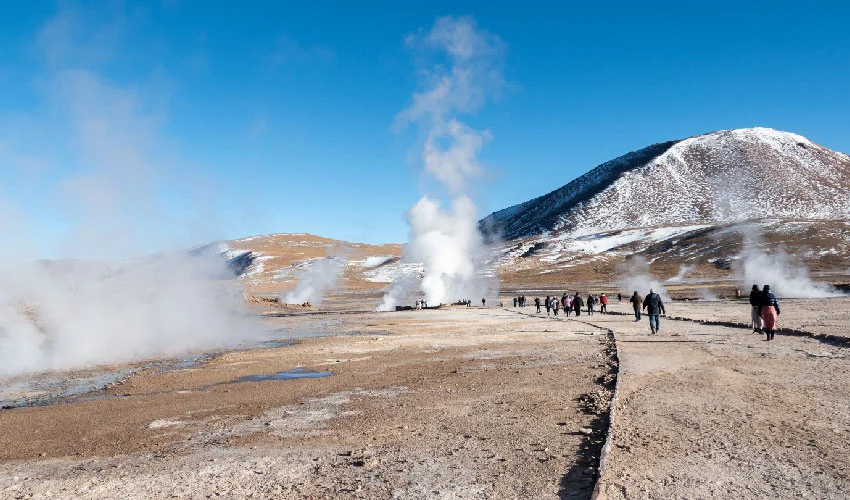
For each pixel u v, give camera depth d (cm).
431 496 629
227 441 926
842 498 579
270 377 1680
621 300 6581
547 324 3231
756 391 1110
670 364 1495
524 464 723
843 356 1518
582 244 19575
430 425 955
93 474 772
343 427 978
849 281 7944
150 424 1099
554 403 1088
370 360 1938
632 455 734
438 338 2622
